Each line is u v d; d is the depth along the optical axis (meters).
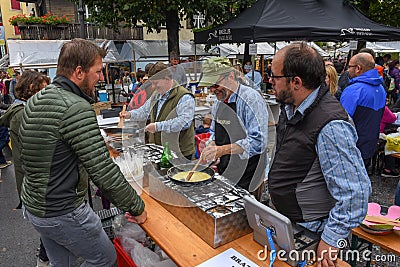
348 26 4.03
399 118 3.69
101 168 1.29
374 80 2.61
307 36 3.82
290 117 1.23
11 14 15.74
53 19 9.30
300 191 1.15
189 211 1.37
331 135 1.02
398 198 2.40
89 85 1.39
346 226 1.04
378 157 3.87
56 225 1.37
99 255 1.55
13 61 5.43
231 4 5.88
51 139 1.26
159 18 5.12
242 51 8.46
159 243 1.29
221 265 1.12
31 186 1.35
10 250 2.58
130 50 8.52
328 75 2.67
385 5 6.77
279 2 4.23
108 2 5.30
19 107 1.89
